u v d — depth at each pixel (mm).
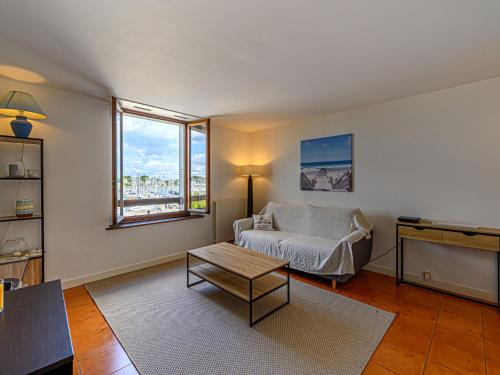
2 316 969
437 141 2746
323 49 1873
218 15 1471
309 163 3941
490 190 2441
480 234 2271
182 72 2270
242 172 4613
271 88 2668
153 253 3508
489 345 1784
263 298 2510
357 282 2926
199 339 1856
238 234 3832
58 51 1885
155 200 3809
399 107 3014
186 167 4133
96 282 2889
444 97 2691
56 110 2678
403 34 1676
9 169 2307
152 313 2215
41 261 2482
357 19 1513
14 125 2260
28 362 731
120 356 1679
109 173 3072
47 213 2623
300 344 1801
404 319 2131
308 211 3643
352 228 3170
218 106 3311
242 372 1540
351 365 1594
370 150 3275
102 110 3016
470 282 2562
